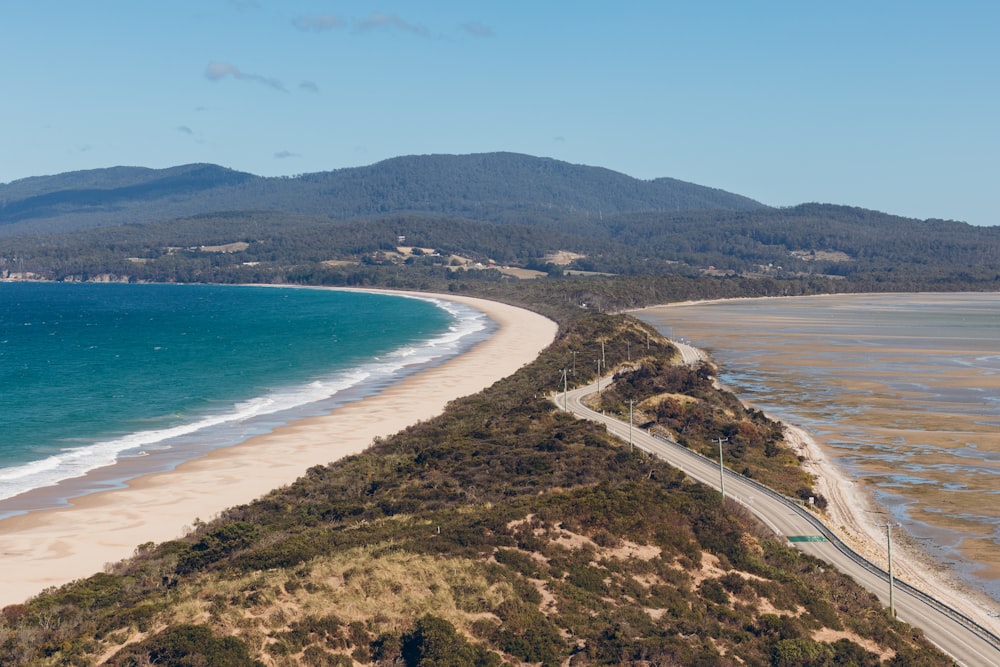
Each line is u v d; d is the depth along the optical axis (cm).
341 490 7744
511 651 4538
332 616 4559
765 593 5550
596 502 6247
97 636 4450
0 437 10025
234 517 6956
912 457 10169
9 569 6131
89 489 8056
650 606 5200
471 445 8975
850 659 4866
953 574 6831
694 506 6594
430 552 5422
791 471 9300
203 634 4281
